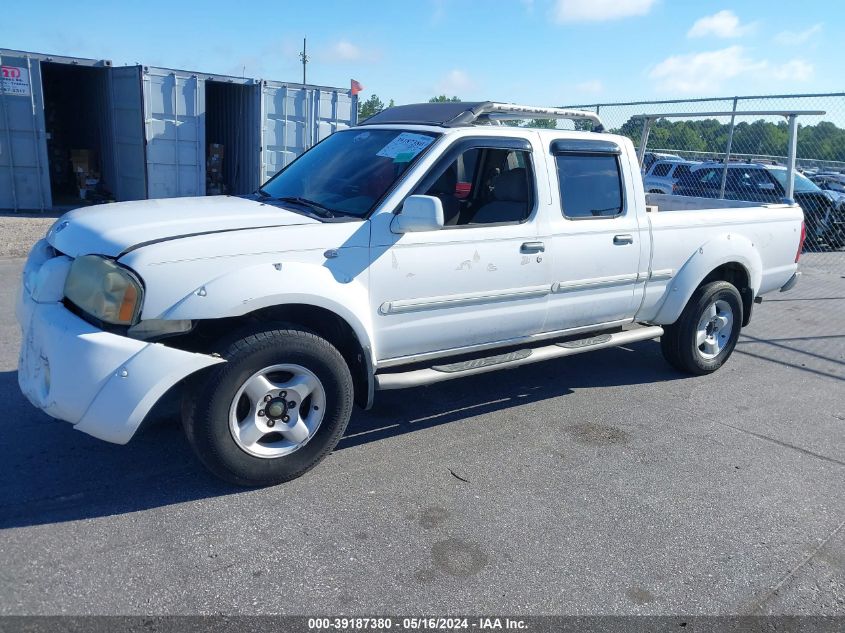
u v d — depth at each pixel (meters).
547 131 4.96
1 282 8.46
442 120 4.74
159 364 3.42
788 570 3.41
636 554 3.48
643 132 10.12
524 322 4.90
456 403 5.41
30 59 13.35
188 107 14.60
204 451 3.68
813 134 12.97
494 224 4.62
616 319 5.55
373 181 4.42
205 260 3.57
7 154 13.49
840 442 4.98
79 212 4.21
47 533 3.39
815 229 14.63
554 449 4.66
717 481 4.30
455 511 3.80
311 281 3.81
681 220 5.72
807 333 8.08
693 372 6.27
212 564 3.22
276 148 15.73
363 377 4.21
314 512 3.72
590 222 5.10
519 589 3.17
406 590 3.12
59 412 3.48
